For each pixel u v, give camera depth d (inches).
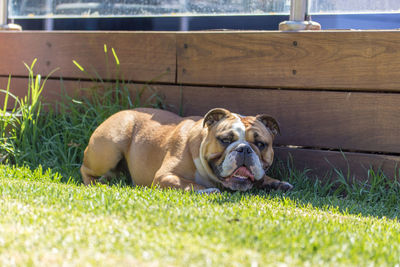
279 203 143.2
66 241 88.2
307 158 183.0
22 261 77.8
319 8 197.8
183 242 89.6
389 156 171.9
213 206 124.5
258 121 167.2
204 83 198.8
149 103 207.2
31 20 260.4
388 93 171.6
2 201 117.6
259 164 156.3
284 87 186.5
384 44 170.7
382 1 191.6
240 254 84.5
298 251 88.5
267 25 215.9
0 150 202.4
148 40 207.5
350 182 177.2
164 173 166.4
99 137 182.4
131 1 237.8
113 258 80.7
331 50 177.9
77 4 248.2
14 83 234.5
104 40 215.8
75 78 223.9
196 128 171.3
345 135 178.1
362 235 107.3
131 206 116.7
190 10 226.5
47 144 204.2
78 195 128.6
